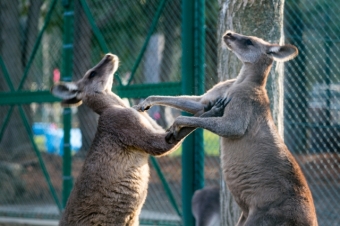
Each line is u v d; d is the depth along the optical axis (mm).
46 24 13938
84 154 15008
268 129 8227
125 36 13664
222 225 9922
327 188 11922
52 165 16578
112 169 8484
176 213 12609
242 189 8086
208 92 8797
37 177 16422
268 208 7781
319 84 12227
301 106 12344
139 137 8539
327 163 12172
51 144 20609
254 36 9477
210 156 13328
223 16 9883
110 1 13672
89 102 9328
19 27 16656
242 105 8219
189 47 11523
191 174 11555
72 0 13711
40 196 16016
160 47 13695
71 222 8500
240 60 9352
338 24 12555
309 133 12211
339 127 11898
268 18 9508
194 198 10969
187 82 11508
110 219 8492
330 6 12633
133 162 8633
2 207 15789
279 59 8672
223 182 9875
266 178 7906
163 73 13602
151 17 12906
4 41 16484
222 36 9359
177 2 12500
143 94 12133
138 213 8828
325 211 11789
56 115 21641
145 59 13648
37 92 14008
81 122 15094
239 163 8117
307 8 12281
